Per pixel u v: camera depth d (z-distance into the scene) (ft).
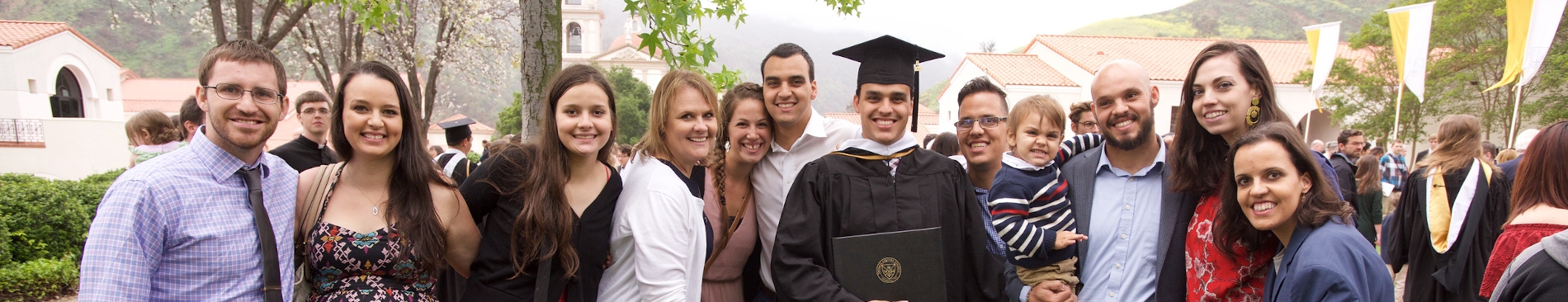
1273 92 7.88
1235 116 7.66
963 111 10.59
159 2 46.93
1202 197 8.14
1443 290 13.20
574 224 7.61
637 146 8.87
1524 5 34.40
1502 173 12.98
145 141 16.26
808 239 7.89
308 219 7.43
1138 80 8.14
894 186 8.13
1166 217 8.25
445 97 79.20
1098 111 8.50
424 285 7.77
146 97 152.35
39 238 21.81
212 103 6.63
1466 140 13.12
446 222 7.87
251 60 6.81
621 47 178.81
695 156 8.64
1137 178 8.58
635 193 7.87
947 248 8.21
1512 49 34.83
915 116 9.71
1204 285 7.79
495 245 7.59
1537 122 76.18
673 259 7.56
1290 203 6.70
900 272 7.67
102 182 30.37
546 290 7.32
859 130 10.72
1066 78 95.20
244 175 7.01
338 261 7.26
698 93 8.56
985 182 10.57
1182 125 8.23
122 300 6.04
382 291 7.33
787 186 9.95
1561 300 5.95
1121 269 8.41
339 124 7.54
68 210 22.82
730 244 9.73
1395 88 77.56
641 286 7.54
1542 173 7.57
